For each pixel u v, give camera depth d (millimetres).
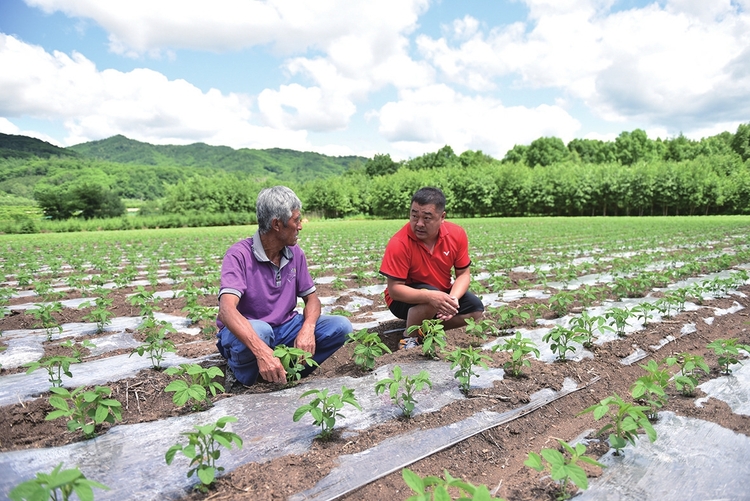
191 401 3623
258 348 3637
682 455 2918
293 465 2760
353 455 2877
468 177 65500
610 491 2574
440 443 3049
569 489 2582
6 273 11484
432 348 4445
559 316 6277
